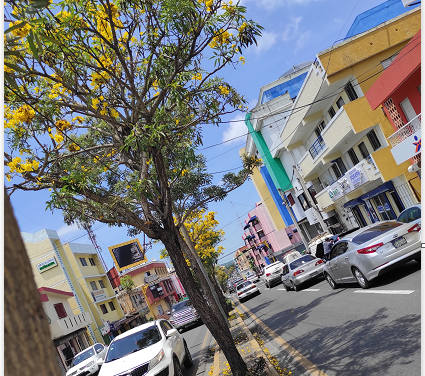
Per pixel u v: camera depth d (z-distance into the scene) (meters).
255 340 9.64
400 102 15.27
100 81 6.68
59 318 26.81
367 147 20.41
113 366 7.66
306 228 42.03
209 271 28.19
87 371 17.42
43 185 5.86
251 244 83.06
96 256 41.22
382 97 15.66
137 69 7.09
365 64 18.30
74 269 35.59
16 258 1.07
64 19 5.39
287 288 19.48
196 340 16.69
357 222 26.41
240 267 129.25
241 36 6.50
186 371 10.28
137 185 6.65
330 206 28.64
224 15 5.96
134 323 45.09
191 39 6.40
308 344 7.68
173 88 6.15
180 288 79.62
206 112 7.50
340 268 10.95
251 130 38.59
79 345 27.80
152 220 7.28
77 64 6.28
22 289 1.06
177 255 7.34
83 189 5.90
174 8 5.54
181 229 18.22
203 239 27.66
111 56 7.25
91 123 9.35
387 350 5.43
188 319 21.55
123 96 7.35
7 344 1.01
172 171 11.27
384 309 7.46
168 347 8.13
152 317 50.16
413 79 14.05
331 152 23.36
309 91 21.48
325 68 18.48
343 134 19.89
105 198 6.49
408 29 17.92
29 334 1.04
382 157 17.86
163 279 65.44
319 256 17.92
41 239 33.34
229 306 22.44
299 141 30.81
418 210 11.28
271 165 37.84
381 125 17.80
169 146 7.73
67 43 5.89
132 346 8.34
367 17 24.05
